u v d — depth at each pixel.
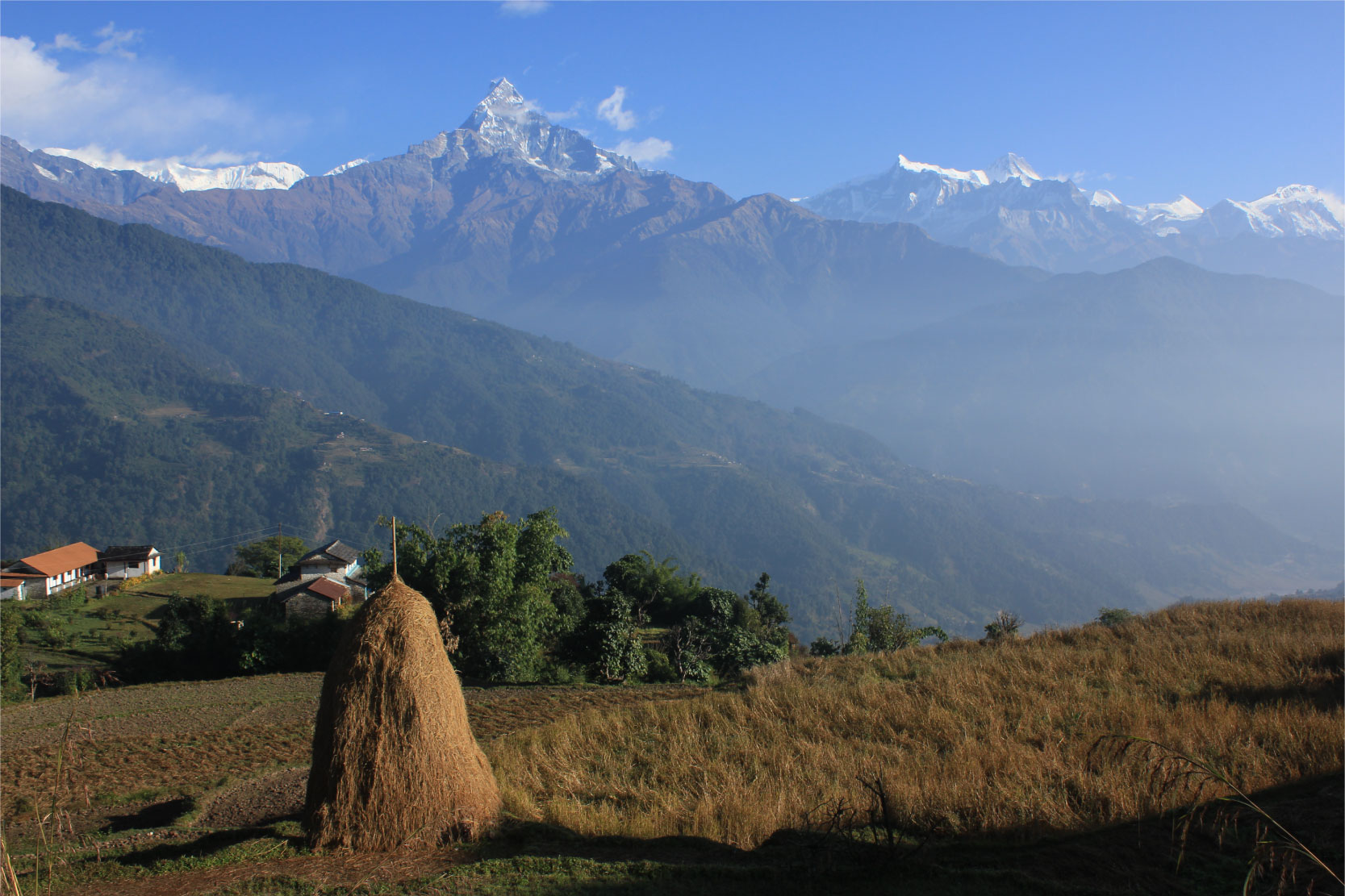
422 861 7.71
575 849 7.98
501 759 12.69
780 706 15.01
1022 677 15.66
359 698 8.31
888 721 13.50
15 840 11.60
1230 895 6.45
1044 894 6.54
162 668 29.55
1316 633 18.88
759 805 9.54
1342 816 7.59
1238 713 11.70
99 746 18.28
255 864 7.76
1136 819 8.23
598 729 14.32
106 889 7.34
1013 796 9.16
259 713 21.33
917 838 8.34
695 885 6.96
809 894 6.73
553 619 27.97
